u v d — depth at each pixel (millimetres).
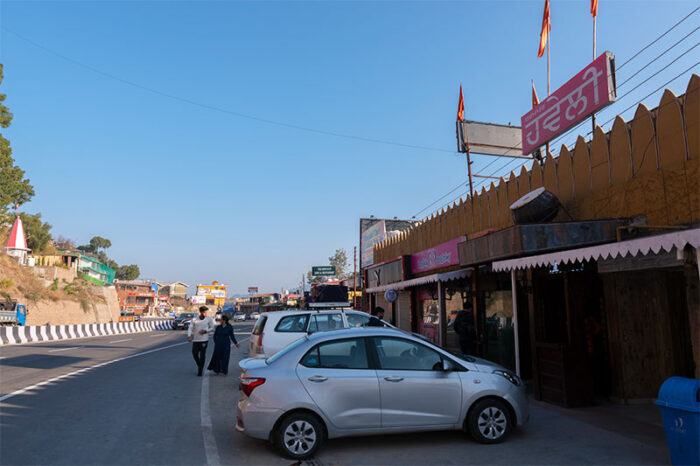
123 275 118688
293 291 92812
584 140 9289
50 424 6988
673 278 8555
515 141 18328
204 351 12195
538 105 12656
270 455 5719
